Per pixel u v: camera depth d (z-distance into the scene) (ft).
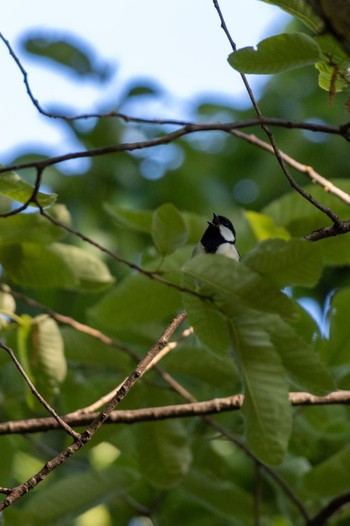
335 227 17.87
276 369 16.34
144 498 32.07
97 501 25.30
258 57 15.14
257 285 15.35
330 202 24.56
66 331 25.05
